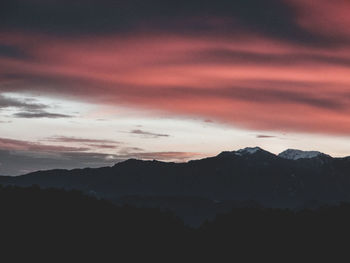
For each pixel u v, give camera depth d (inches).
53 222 5024.6
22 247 4589.1
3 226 4817.9
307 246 5014.8
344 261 4734.3
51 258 4539.9
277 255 4899.1
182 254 4950.8
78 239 4835.1
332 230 5206.7
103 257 4672.7
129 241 4987.7
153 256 4862.2
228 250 5044.3
